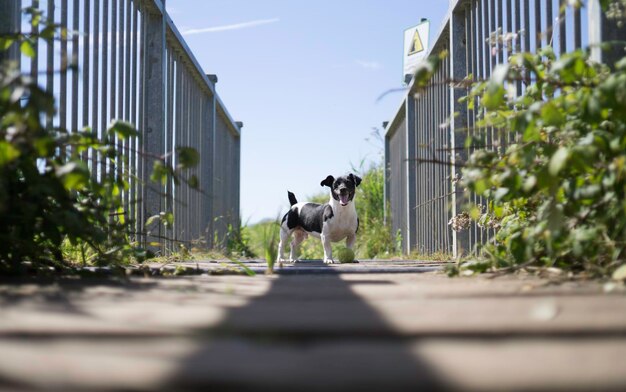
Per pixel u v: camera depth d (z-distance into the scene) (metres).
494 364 0.95
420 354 1.03
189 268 3.11
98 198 2.84
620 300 1.61
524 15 3.98
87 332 1.20
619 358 0.98
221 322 1.33
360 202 11.84
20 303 1.65
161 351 1.07
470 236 5.38
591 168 2.17
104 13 4.69
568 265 2.51
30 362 0.99
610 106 2.07
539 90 2.65
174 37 6.65
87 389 0.88
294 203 6.58
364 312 1.47
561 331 1.19
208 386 0.88
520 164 2.33
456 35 5.68
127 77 5.29
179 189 6.92
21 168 2.41
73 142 2.53
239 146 12.77
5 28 3.07
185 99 7.82
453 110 5.45
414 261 5.52
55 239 2.62
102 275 2.77
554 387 0.83
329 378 0.89
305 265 4.68
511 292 1.83
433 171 7.18
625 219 2.12
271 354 1.04
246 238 10.09
